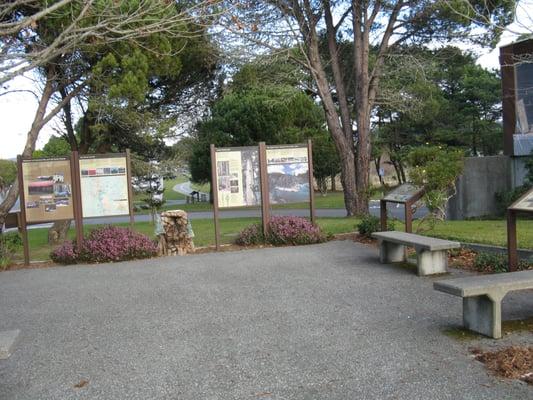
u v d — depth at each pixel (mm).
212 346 5113
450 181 10797
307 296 6910
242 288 7574
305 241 11547
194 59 17688
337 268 8711
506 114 17391
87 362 4855
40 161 10797
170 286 7957
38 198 10828
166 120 17734
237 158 11711
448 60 22156
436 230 11398
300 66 19469
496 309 4887
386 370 4320
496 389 3875
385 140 39844
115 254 10594
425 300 6410
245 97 32406
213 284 7941
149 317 6273
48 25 10547
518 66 16891
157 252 10984
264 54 17750
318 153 38531
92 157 10969
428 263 7836
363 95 18797
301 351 4855
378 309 6117
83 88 15523
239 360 4707
